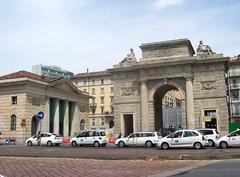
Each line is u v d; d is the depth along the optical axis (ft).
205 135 124.06
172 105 460.96
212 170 51.98
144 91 192.95
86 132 151.43
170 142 116.37
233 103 307.17
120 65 202.49
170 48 192.13
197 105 184.24
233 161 67.31
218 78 182.19
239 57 324.60
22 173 52.44
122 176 48.26
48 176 48.75
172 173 50.57
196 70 186.91
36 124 220.02
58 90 240.73
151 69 193.36
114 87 203.82
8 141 200.95
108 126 365.40
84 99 280.72
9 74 228.84
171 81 190.29
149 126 190.49
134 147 135.54
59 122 249.75
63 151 108.88
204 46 186.60
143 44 197.36
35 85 218.18
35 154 92.48
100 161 73.46
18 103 210.79
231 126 167.32
